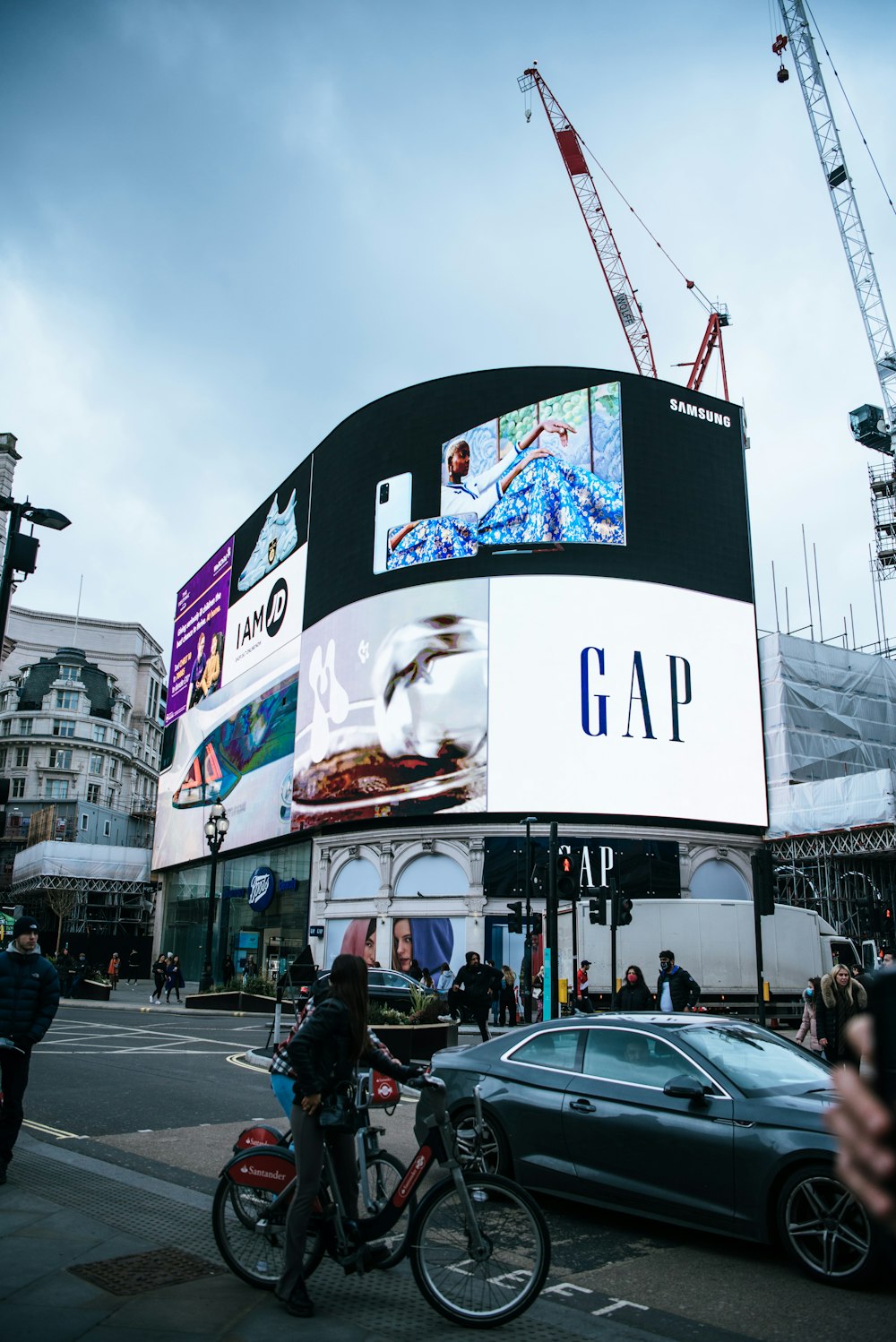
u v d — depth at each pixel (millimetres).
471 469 46906
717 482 47750
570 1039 8031
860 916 39906
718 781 43938
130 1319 4965
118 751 102562
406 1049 16516
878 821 39281
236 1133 10422
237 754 59906
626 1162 7105
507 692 43094
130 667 119938
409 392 49625
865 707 48750
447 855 42938
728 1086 6906
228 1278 5652
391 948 43188
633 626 44188
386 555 47719
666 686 44000
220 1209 5684
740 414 49625
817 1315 5570
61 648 105438
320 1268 6121
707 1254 6711
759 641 48125
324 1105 5379
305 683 51844
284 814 52000
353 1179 5504
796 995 26328
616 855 41531
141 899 81625
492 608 44156
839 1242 6098
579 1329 5207
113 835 98938
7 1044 7578
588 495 45438
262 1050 18578
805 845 42750
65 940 69250
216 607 67875
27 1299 5152
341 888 46656
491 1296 5246
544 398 46938
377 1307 5441
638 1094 7277
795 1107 6539
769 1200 6395
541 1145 7625
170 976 38938
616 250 76375
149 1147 9617
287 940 51125
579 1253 6730
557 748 42406
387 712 45469
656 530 45625
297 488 57375
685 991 15523
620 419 46594
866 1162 1294
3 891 91000
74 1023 26250
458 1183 5363
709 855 43250
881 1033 1338
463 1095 8211
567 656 43375
